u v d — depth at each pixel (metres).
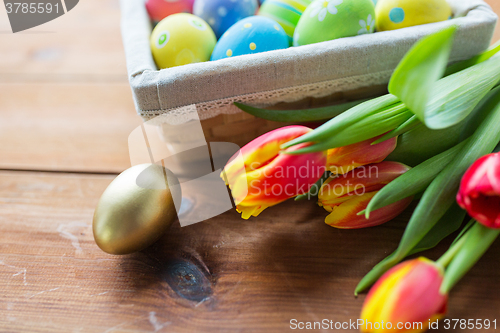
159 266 0.34
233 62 0.34
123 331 0.31
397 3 0.36
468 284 0.31
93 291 0.33
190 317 0.32
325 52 0.34
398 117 0.31
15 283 0.34
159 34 0.36
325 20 0.35
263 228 0.35
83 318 0.32
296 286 0.32
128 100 0.47
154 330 0.31
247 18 0.36
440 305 0.27
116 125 0.44
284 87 0.35
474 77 0.32
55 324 0.32
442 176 0.31
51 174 0.41
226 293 0.32
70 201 0.39
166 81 0.33
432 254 0.33
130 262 0.34
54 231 0.36
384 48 0.34
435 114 0.30
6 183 0.40
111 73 0.49
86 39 0.55
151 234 0.33
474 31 0.35
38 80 0.49
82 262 0.34
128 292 0.33
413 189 0.31
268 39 0.35
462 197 0.28
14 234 0.36
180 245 0.35
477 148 0.31
